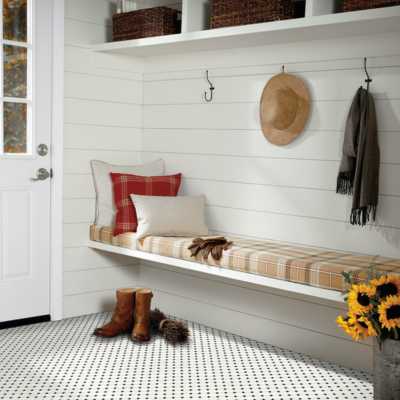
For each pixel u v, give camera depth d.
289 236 3.93
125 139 4.73
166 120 4.64
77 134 4.46
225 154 4.27
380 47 3.46
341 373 3.51
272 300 3.98
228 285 4.23
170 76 4.59
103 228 4.43
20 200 4.23
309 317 3.79
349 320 2.82
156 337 4.06
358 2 3.24
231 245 3.69
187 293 4.51
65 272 4.46
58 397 3.08
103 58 4.56
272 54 3.96
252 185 4.12
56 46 4.31
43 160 4.32
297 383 3.34
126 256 4.79
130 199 4.28
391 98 3.43
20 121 4.21
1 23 4.07
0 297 4.18
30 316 4.33
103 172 4.50
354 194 3.43
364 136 3.42
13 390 3.15
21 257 4.26
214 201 4.35
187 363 3.59
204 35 3.84
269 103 3.92
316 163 3.78
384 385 2.77
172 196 4.38
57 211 4.39
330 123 3.70
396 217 3.43
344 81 3.63
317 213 3.79
